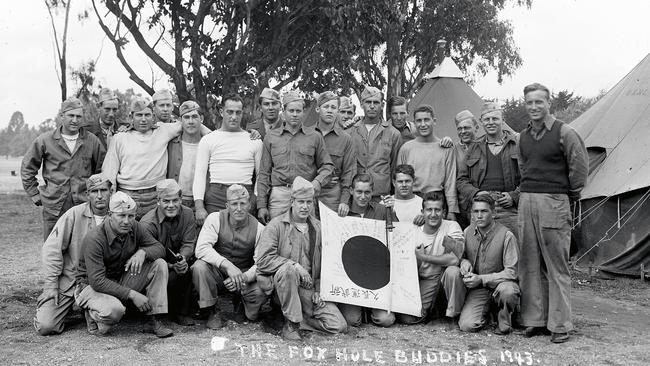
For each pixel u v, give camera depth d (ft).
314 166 22.39
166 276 19.52
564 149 19.25
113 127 26.02
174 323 20.93
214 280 20.27
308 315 20.12
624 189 32.73
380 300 20.80
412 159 23.31
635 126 35.35
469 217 22.65
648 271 31.76
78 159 22.27
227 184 22.06
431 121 23.02
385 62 69.51
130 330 20.11
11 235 48.19
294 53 52.44
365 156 23.89
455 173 23.03
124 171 22.06
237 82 44.19
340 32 48.14
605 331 20.85
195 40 43.70
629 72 39.52
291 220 20.58
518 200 21.35
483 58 77.77
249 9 43.34
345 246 21.08
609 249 33.55
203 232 20.57
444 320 21.67
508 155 21.90
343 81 60.85
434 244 21.25
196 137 23.21
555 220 19.35
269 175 22.34
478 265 20.59
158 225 20.29
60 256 19.85
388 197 21.49
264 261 19.95
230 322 21.01
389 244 21.21
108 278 19.53
